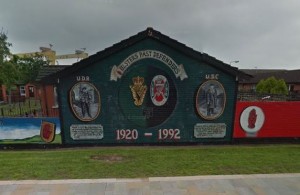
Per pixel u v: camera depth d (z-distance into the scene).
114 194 4.52
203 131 9.17
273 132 9.25
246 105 9.12
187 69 8.94
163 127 9.09
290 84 32.41
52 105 14.01
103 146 8.90
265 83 26.62
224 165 6.16
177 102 9.03
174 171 5.70
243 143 9.23
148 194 4.53
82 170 5.75
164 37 8.66
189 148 8.40
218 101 9.11
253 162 6.43
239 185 4.95
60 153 7.53
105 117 8.91
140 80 8.88
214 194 4.56
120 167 5.98
